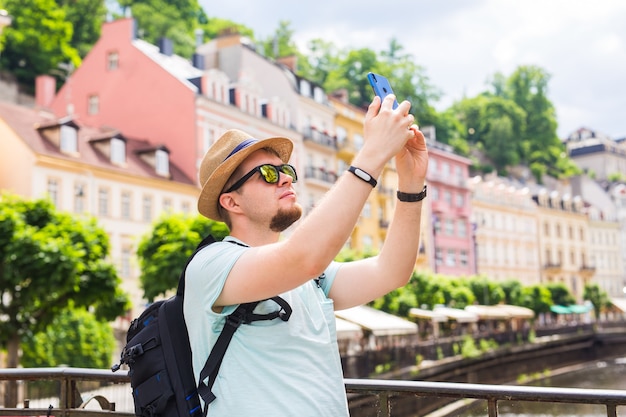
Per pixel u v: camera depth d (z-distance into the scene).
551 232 81.19
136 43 42.19
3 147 30.56
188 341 1.92
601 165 123.12
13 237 17.78
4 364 24.12
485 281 54.25
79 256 18.47
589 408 2.39
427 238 60.56
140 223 34.69
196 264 1.87
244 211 1.98
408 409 14.45
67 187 31.34
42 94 42.97
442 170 64.69
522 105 109.44
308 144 48.72
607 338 61.28
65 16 61.47
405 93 88.50
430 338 38.38
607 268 92.19
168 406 1.87
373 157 1.72
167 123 39.84
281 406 1.77
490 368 39.12
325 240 1.66
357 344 28.78
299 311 1.89
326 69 87.44
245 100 43.53
